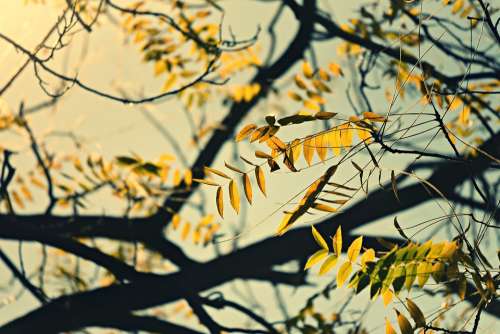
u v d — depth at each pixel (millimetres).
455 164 4688
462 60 4930
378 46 5328
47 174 5809
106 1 4961
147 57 5641
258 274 5875
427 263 2154
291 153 2289
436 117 2342
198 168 5379
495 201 4609
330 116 2279
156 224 5895
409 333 2178
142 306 6133
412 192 4914
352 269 2189
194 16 5621
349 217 5273
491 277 2242
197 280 6066
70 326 6090
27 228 6000
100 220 5883
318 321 5246
